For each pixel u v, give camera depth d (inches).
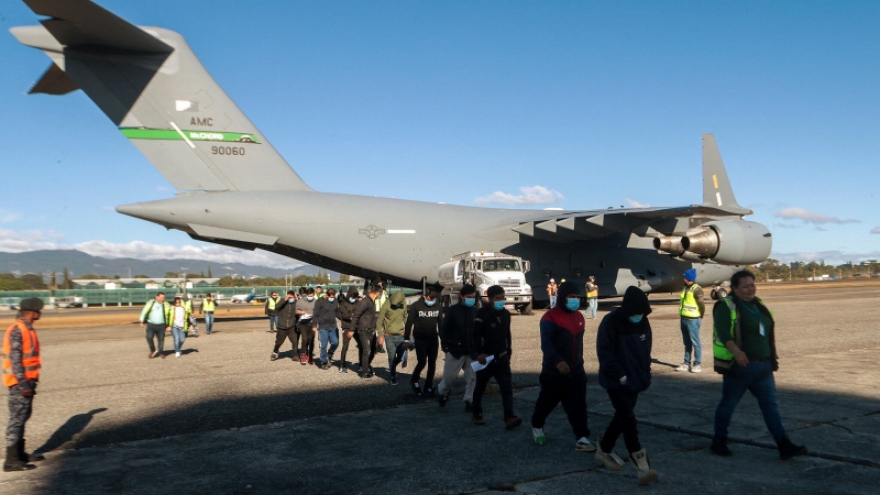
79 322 1241.4
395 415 277.7
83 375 422.9
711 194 949.2
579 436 212.7
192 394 341.7
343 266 897.5
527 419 265.7
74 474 199.0
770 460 198.2
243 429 255.6
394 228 888.3
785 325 653.3
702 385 331.3
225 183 799.1
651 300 1253.7
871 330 597.0
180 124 757.9
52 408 308.2
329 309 433.1
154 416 285.9
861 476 181.3
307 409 295.4
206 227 789.2
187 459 213.6
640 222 873.5
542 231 912.9
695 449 211.5
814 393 299.0
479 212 976.9
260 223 806.5
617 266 997.8
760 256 912.9
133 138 734.5
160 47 702.5
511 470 193.5
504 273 816.9
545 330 214.4
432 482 183.6
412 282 948.0
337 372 419.2
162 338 521.0
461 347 278.7
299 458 212.1
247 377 401.7
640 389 183.9
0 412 306.5
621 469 192.4
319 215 840.9
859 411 260.5
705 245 884.6
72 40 659.4
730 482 177.8
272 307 783.1
